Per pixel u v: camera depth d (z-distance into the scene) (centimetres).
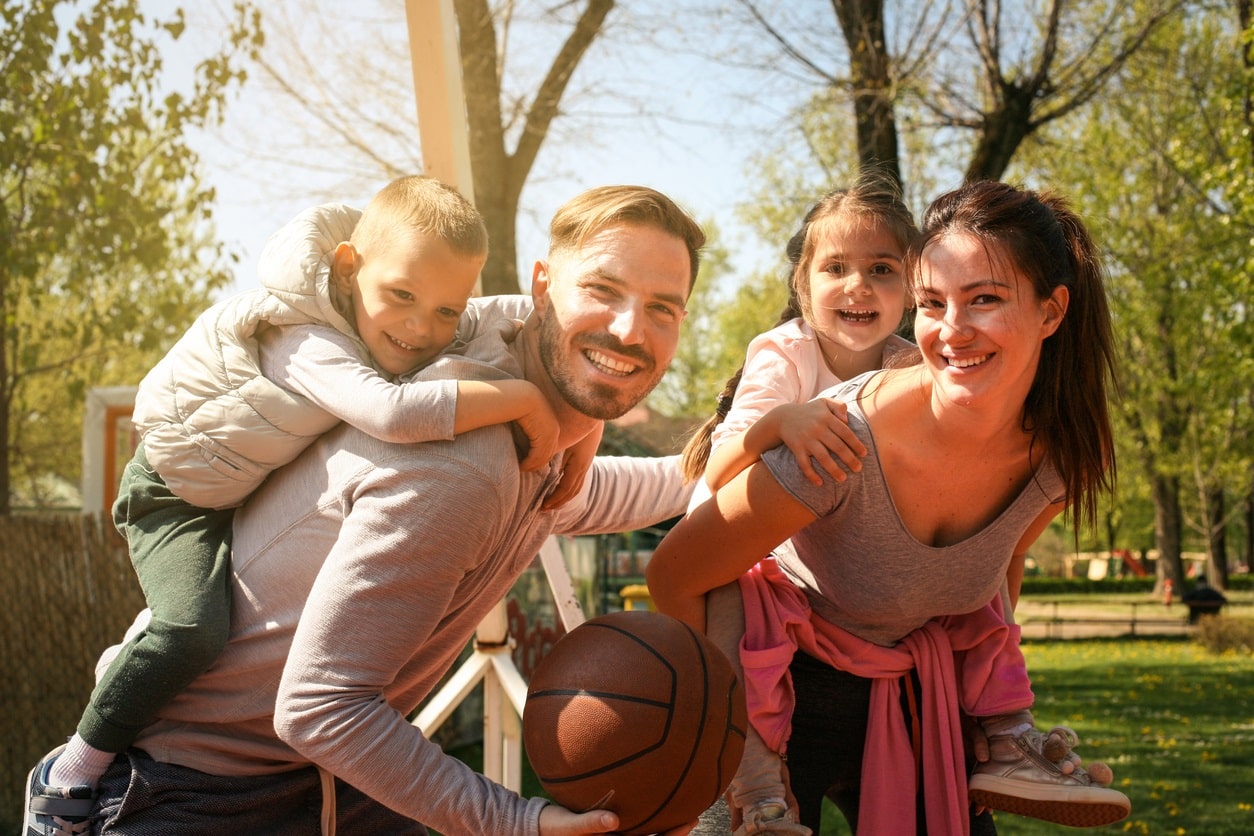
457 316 233
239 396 217
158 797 220
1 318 1038
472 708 881
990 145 1212
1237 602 3428
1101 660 1777
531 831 196
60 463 2197
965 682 261
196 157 876
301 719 193
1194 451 3291
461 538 200
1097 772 249
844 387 243
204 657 213
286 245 228
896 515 233
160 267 970
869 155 1180
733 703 213
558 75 1095
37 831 223
